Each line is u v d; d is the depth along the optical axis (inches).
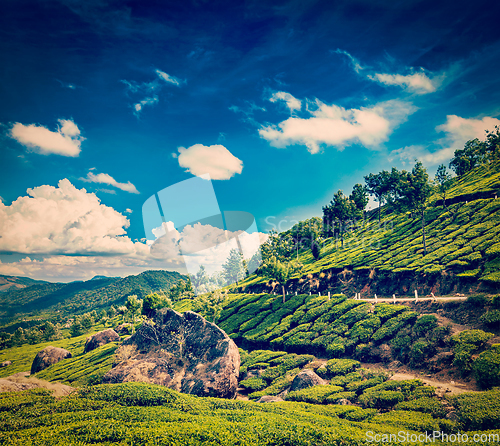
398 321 1403.8
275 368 1459.2
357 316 1582.2
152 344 1546.5
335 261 2628.0
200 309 2134.6
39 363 2279.8
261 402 1127.6
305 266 2856.8
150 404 944.9
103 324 4370.1
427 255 1907.0
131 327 2755.9
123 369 1425.9
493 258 1503.4
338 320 1640.0
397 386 1035.9
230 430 730.8
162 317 1636.3
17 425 739.4
